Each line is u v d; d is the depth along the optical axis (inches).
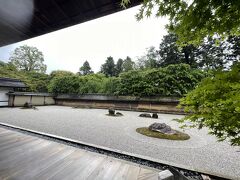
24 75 971.9
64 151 130.7
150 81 618.5
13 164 103.0
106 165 108.0
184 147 191.8
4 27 135.1
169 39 867.4
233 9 42.4
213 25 49.4
